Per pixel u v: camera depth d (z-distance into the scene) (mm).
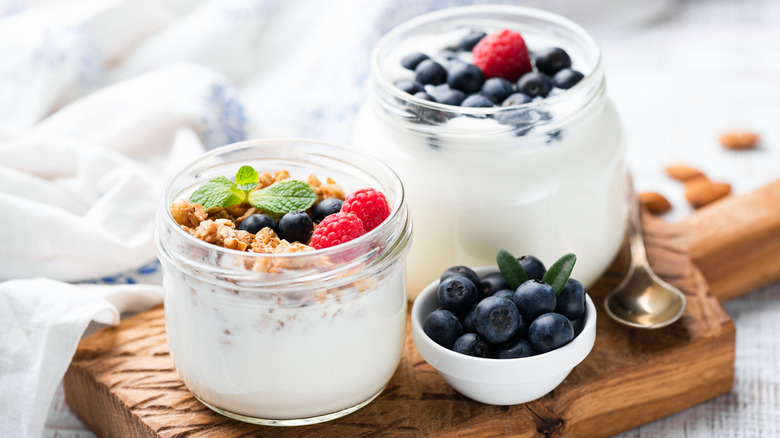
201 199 559
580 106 587
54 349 583
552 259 601
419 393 581
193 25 804
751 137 770
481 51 609
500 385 556
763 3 933
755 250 670
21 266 640
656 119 800
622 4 903
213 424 567
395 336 565
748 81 832
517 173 585
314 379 548
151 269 661
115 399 581
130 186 668
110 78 790
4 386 581
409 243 555
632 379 593
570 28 626
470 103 587
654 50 867
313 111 770
